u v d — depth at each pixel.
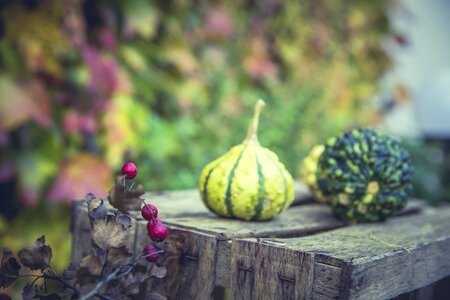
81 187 1.40
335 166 1.09
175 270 0.99
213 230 0.99
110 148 1.45
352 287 0.90
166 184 1.50
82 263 0.88
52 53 1.39
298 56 1.91
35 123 1.40
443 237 1.04
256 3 1.81
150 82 1.55
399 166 1.10
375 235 1.03
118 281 0.90
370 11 2.17
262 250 0.94
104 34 1.47
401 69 2.95
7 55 1.37
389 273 0.95
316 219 1.10
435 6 3.19
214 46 1.65
